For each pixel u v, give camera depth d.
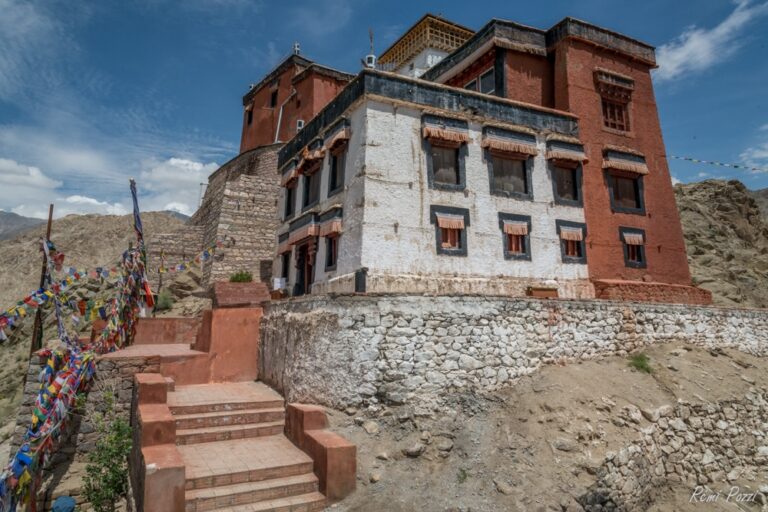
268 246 28.23
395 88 14.88
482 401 10.45
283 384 11.71
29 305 10.52
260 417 10.63
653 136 19.81
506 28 18.70
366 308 10.19
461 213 14.91
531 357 11.72
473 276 14.70
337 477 8.09
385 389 9.84
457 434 9.52
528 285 15.49
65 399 9.69
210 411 10.51
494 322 11.40
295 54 35.28
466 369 10.70
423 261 14.06
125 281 14.06
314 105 31.69
